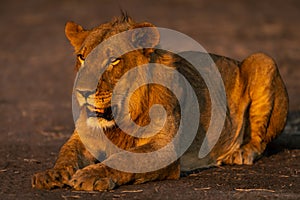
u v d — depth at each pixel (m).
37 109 20.27
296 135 15.39
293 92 22.88
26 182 10.71
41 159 12.84
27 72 28.53
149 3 49.34
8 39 38.19
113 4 49.31
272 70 12.67
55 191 9.93
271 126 12.89
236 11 45.62
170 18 42.72
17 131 16.59
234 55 31.12
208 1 49.50
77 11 46.84
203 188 10.09
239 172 11.42
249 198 9.58
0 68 29.67
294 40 35.56
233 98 12.31
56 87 25.00
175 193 9.71
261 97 12.57
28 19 44.72
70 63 30.55
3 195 9.84
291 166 11.98
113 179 9.88
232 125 12.18
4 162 12.55
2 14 47.19
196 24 40.34
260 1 49.81
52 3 50.47
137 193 9.66
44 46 35.50
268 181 10.77
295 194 9.91
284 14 44.59
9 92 23.84
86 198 9.46
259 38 35.94
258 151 12.44
